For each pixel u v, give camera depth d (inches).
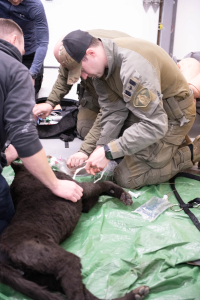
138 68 71.3
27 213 60.8
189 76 144.6
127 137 76.7
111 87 83.7
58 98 109.3
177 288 58.5
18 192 68.6
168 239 68.5
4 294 55.3
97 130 96.7
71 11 192.2
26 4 126.1
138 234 69.3
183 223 76.1
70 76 74.4
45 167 57.1
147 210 80.7
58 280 51.8
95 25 197.0
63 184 63.0
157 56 76.5
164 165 92.2
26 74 54.1
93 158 78.4
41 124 137.2
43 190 67.4
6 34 64.2
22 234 54.4
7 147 76.1
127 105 76.9
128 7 192.2
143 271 60.1
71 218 64.7
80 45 71.7
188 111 89.4
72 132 142.0
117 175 95.3
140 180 91.6
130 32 200.1
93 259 62.1
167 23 194.2
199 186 95.3
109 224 74.9
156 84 73.3
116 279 58.1
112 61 74.5
